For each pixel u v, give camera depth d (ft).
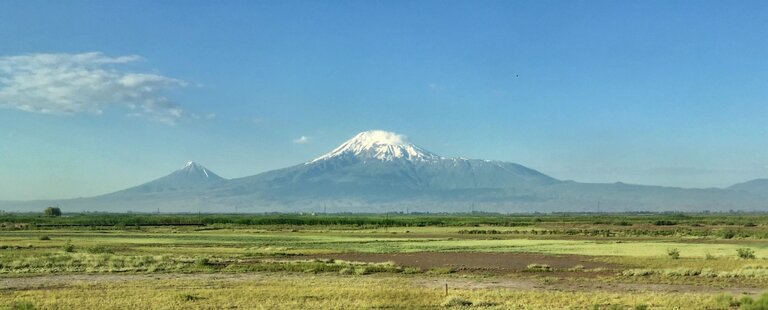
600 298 136.26
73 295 141.38
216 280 174.70
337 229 589.32
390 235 465.88
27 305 121.08
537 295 141.69
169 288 155.22
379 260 251.60
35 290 151.94
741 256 245.86
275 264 218.79
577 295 141.59
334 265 216.33
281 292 145.28
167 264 215.31
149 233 497.05
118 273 194.08
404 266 224.53
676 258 241.35
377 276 191.72
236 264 221.05
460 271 208.03
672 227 587.68
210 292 145.89
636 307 121.60
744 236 403.34
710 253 268.00
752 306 116.98
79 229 575.38
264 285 162.09
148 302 130.00
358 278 183.52
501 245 335.88
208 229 582.76
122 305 126.31
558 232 480.64
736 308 123.03
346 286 159.22
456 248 315.58
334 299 135.44
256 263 225.76
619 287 162.09
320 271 203.82
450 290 151.33
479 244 346.33
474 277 188.65
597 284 169.17
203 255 262.88
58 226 629.92
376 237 435.12
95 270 198.90
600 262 233.55
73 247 295.07
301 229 588.50
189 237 430.61
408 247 324.80
